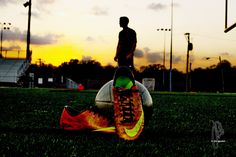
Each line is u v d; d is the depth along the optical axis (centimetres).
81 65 11638
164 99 2194
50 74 8488
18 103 1468
